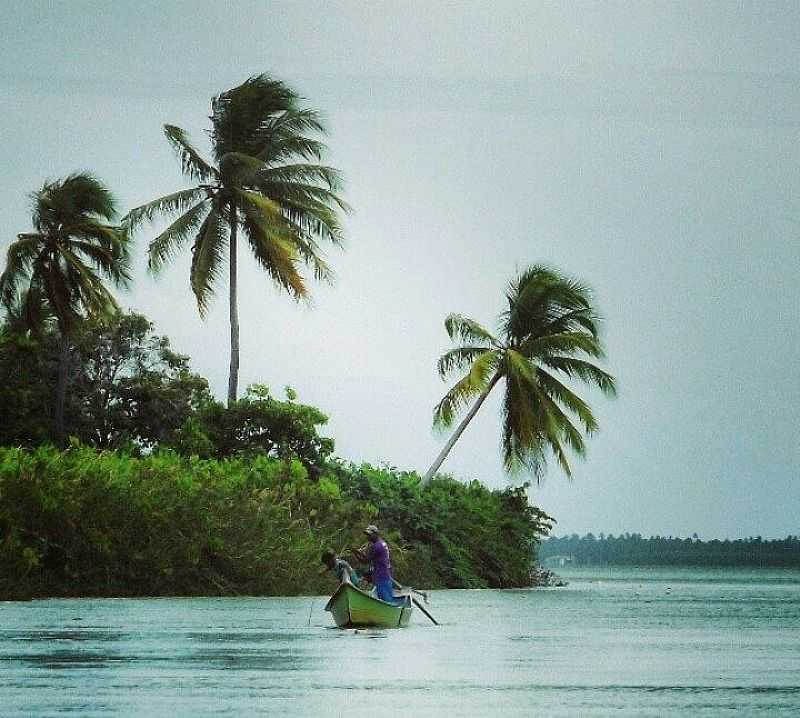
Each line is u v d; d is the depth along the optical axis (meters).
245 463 106.19
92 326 130.25
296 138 119.75
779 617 70.56
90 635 50.81
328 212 118.75
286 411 114.44
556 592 117.50
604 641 51.66
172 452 102.62
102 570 83.00
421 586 114.19
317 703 31.17
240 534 88.75
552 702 31.61
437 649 47.22
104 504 82.69
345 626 57.38
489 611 77.69
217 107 118.88
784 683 35.97
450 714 29.31
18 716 28.56
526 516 134.50
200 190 118.12
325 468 114.38
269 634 53.38
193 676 36.72
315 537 97.44
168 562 84.56
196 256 117.25
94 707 30.09
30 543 79.94
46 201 118.38
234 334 118.69
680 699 32.22
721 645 49.62
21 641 47.69
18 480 79.44
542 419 118.69
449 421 119.69
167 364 137.50
